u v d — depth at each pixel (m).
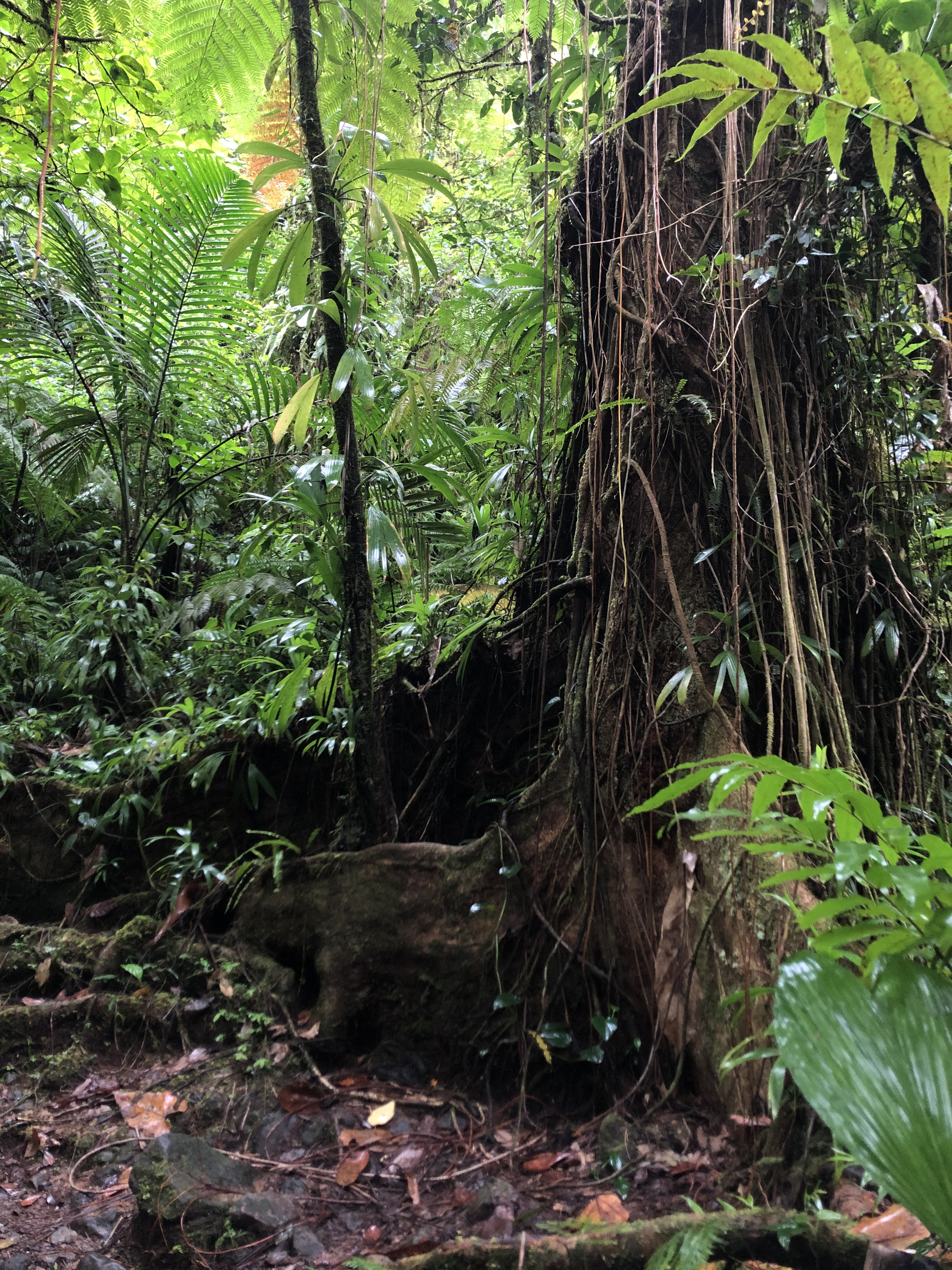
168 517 4.86
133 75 3.77
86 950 2.86
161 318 4.48
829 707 2.14
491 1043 2.30
